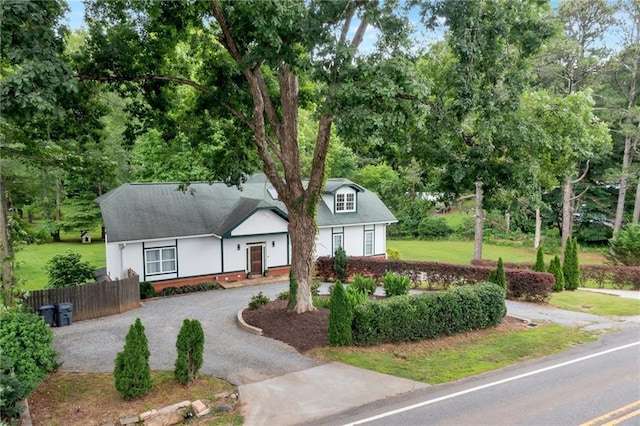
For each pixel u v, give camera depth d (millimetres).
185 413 8406
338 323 12055
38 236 16734
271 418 8289
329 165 41125
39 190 25453
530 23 11227
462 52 10875
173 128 16922
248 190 26266
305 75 14227
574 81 32438
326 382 9898
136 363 8930
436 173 14711
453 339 12992
